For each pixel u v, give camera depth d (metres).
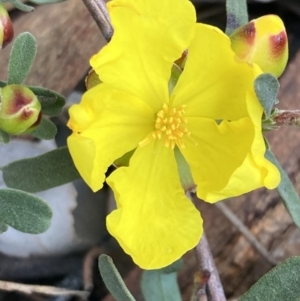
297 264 0.05
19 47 0.05
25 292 0.07
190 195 0.06
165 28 0.05
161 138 0.05
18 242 0.07
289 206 0.06
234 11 0.06
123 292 0.05
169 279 0.07
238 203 0.07
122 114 0.05
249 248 0.07
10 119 0.05
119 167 0.05
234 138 0.05
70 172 0.06
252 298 0.05
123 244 0.05
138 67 0.05
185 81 0.05
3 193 0.05
